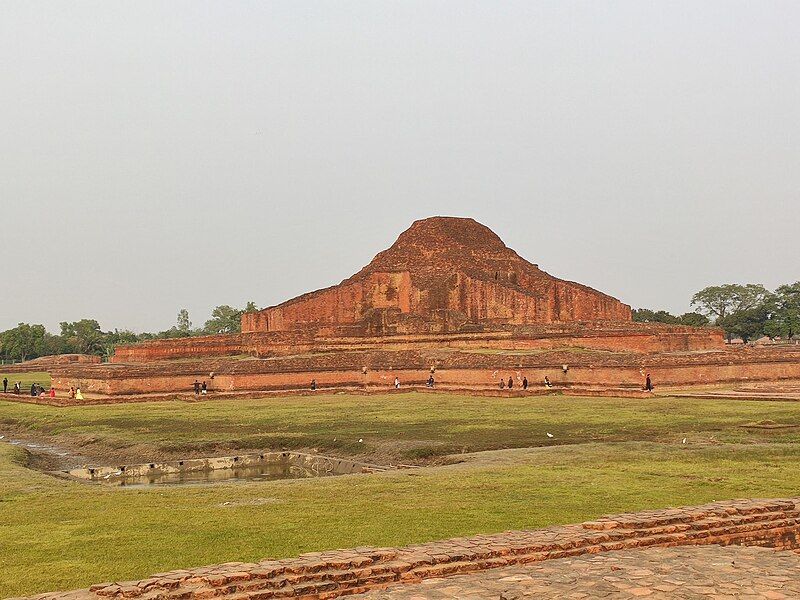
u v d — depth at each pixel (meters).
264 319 88.50
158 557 16.52
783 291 144.50
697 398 50.25
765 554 15.27
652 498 21.56
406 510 20.55
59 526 19.75
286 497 22.92
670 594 12.73
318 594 13.55
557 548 15.75
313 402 57.06
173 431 43.91
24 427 51.56
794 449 29.31
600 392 55.56
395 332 79.56
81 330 168.62
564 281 88.94
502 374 62.78
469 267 89.38
